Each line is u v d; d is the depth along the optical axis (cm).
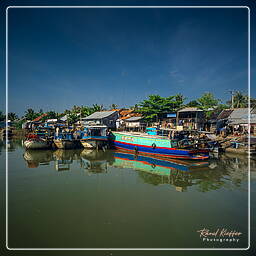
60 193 1000
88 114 4894
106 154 2308
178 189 1068
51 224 699
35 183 1162
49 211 798
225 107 4047
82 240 608
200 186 1122
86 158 2042
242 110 3378
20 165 1667
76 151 2520
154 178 1286
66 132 2911
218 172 1449
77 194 987
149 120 3694
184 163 1788
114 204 869
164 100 3519
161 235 638
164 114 3594
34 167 1591
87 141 2628
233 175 1366
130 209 820
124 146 2542
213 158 2030
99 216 759
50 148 2655
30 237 621
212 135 2345
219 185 1141
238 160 1919
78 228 674
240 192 1024
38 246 577
